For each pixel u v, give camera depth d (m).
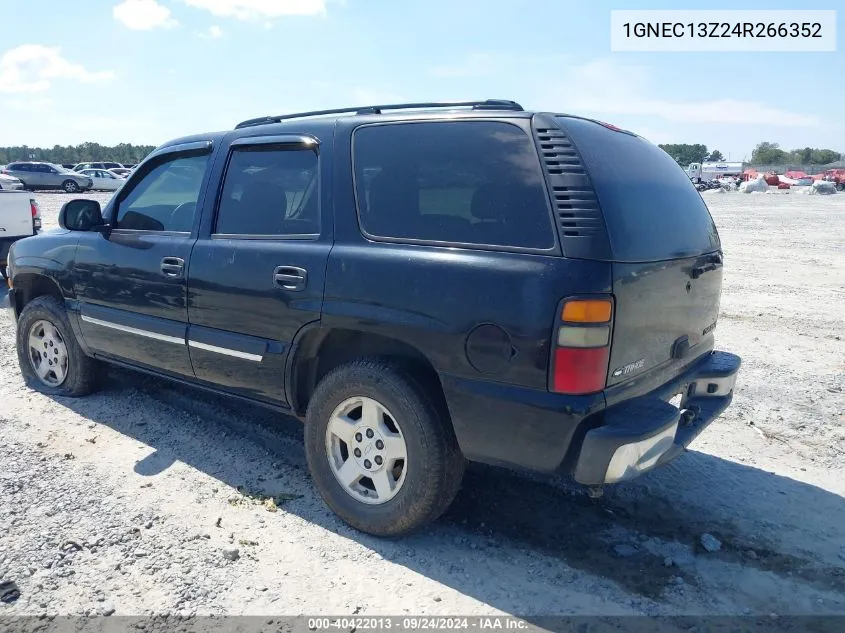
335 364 3.80
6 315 8.20
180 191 4.34
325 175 3.59
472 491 3.94
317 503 3.78
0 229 9.45
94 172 38.34
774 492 4.00
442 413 3.22
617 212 2.89
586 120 3.29
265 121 4.25
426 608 2.93
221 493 3.83
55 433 4.56
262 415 4.95
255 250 3.73
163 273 4.20
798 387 5.79
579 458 2.86
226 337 3.90
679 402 3.66
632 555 3.35
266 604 2.91
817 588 3.12
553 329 2.78
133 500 3.71
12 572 3.06
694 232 3.57
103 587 2.99
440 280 3.05
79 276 4.80
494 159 3.08
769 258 14.05
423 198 3.24
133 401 5.16
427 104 3.53
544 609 2.94
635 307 2.94
